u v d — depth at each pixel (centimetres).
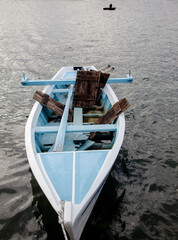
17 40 1612
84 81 520
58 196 240
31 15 2894
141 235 317
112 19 2703
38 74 1005
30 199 374
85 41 1648
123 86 884
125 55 1309
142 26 2205
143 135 565
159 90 841
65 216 203
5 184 405
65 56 1288
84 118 511
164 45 1498
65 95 646
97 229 321
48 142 416
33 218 338
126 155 489
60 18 2698
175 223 338
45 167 282
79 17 2825
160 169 451
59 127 378
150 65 1127
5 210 353
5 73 1005
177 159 480
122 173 436
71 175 270
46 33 1870
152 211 357
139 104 732
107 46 1513
